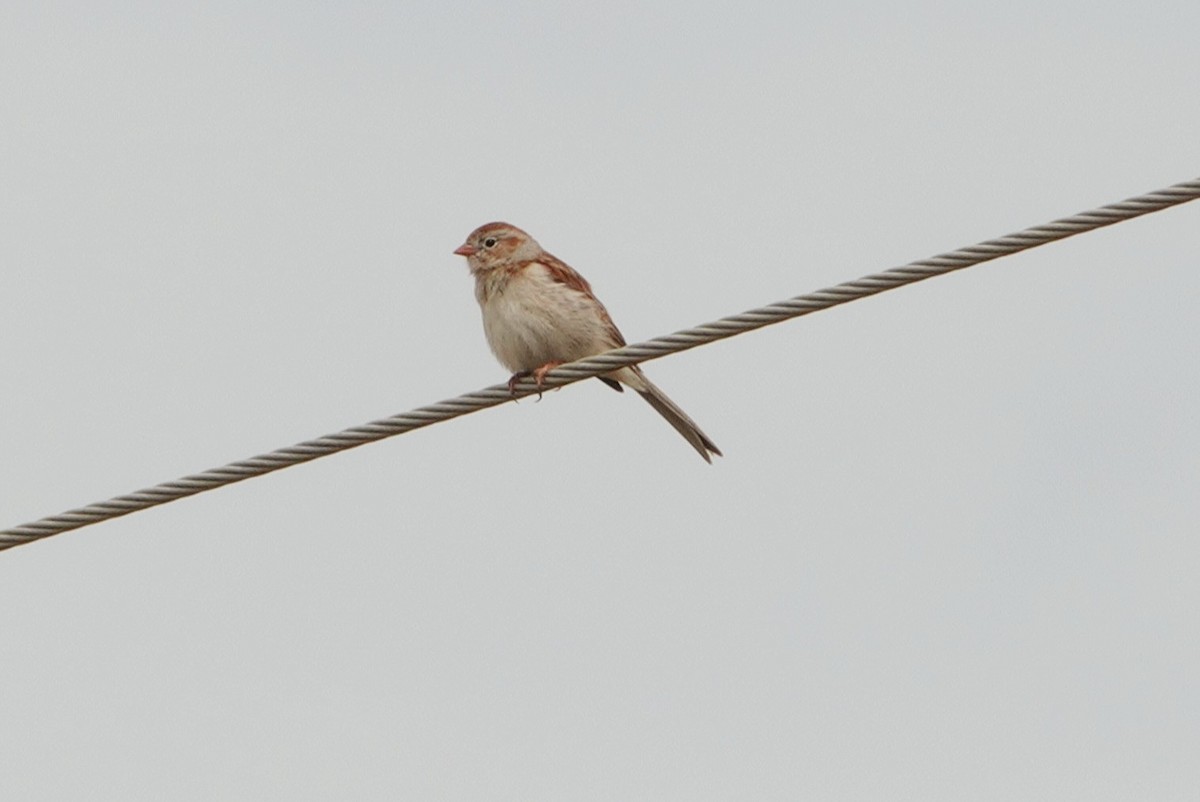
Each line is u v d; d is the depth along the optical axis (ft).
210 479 40.24
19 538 39.91
